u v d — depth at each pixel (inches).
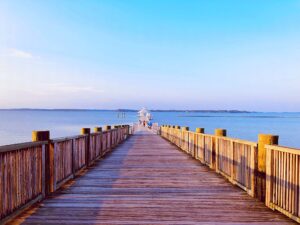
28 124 3838.6
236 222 169.3
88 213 181.9
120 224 164.1
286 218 176.6
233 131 2871.6
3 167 154.7
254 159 219.8
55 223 164.9
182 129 578.6
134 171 330.3
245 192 236.8
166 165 374.9
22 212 182.7
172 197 220.2
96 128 453.4
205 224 165.6
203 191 239.5
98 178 289.3
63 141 257.8
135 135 1136.2
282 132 2775.6
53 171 229.6
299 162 166.4
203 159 389.4
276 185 189.9
